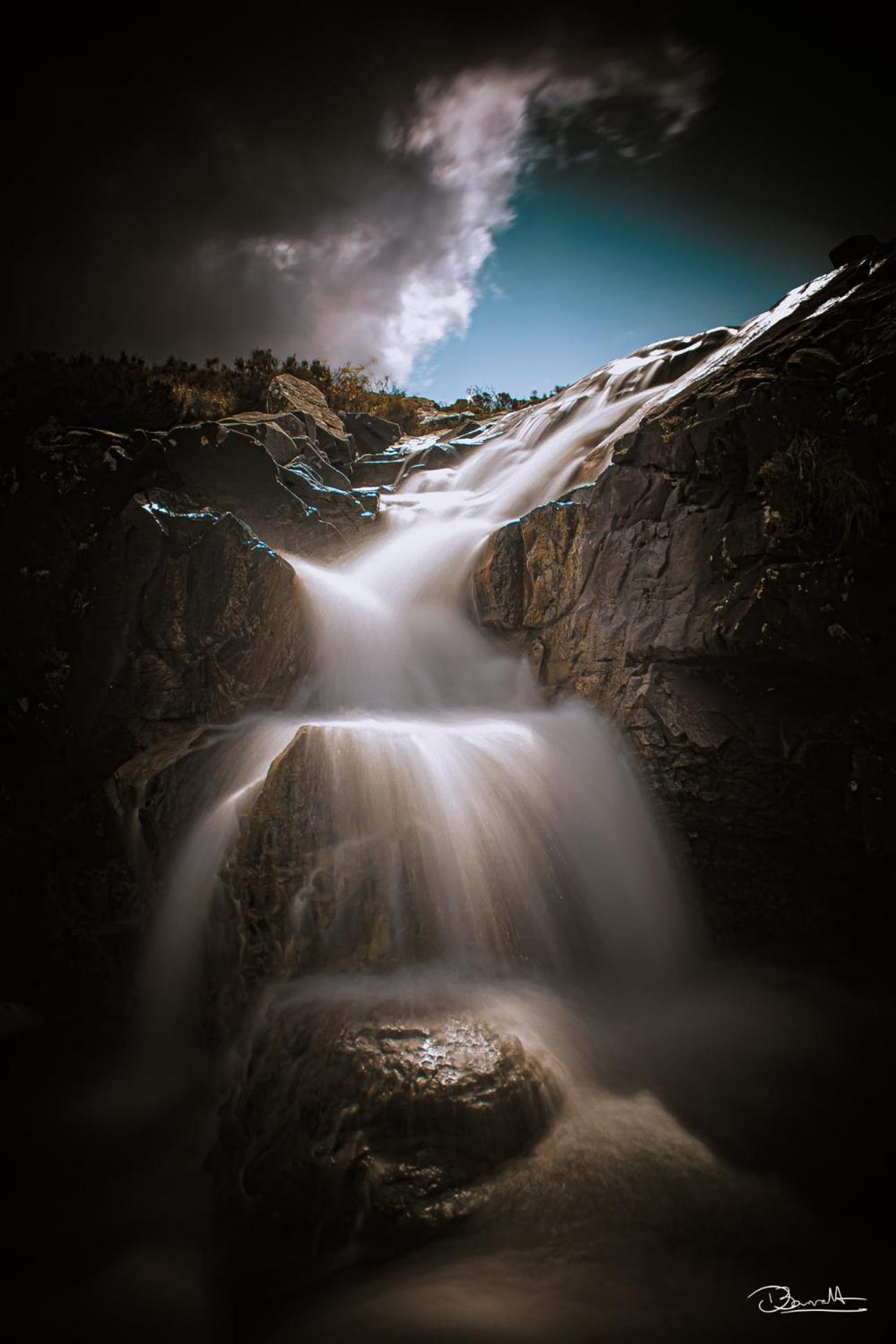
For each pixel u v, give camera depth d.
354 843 5.53
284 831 5.47
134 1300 3.89
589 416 10.30
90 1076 5.94
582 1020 5.14
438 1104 3.95
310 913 5.39
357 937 5.38
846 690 5.38
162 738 7.20
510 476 10.76
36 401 9.48
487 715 7.46
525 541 7.57
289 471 9.27
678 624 6.07
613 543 6.80
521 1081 4.15
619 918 6.19
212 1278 3.91
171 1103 5.56
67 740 7.37
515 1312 3.16
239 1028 5.32
